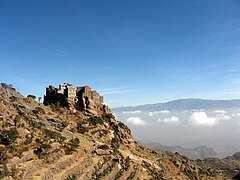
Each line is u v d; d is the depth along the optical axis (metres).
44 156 68.81
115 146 140.62
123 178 90.31
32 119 104.12
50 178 62.19
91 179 74.44
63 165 70.50
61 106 166.88
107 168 87.31
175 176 158.62
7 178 52.62
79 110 169.50
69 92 170.12
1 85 122.25
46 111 131.38
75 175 70.00
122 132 174.12
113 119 182.62
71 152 81.25
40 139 80.69
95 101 183.25
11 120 86.25
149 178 109.19
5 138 68.75
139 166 121.31
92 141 118.06
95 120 158.12
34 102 135.50
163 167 170.62
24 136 77.94
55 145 79.75
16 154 62.84
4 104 101.25
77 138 107.75
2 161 56.41
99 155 96.88
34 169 62.00
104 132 151.00
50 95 180.88
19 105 112.69
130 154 152.25
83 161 78.88
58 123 118.81
